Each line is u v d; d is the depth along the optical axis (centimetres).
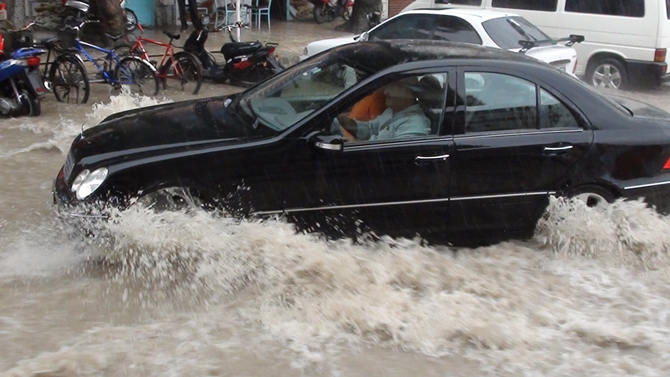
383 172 493
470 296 455
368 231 506
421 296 458
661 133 537
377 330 413
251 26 1792
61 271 479
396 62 515
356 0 1773
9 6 1247
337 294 448
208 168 475
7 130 853
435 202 507
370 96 502
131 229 465
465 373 374
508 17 1035
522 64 527
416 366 380
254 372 366
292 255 468
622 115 538
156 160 471
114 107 886
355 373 370
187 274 477
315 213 494
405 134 502
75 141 533
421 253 507
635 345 409
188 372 362
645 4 1173
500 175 511
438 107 507
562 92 526
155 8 1664
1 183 658
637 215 529
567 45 1062
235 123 516
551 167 518
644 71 1192
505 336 407
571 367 384
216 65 1223
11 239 527
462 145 502
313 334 409
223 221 479
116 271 481
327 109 491
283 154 481
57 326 406
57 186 505
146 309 433
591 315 443
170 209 480
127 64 1080
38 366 358
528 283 483
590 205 538
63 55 1015
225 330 409
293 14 1980
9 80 902
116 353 377
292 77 561
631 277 502
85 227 471
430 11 1038
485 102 514
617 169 528
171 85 1180
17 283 459
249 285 463
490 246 538
